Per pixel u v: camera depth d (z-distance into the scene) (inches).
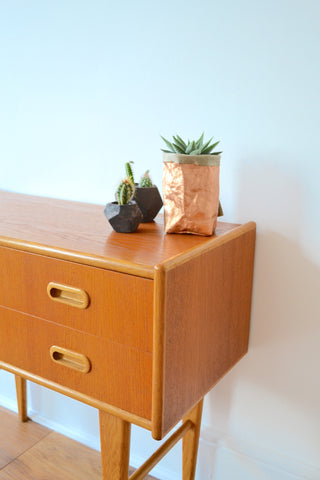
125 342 35.9
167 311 33.3
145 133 51.6
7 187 64.1
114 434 39.0
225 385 52.7
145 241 39.3
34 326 40.9
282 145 44.5
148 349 34.9
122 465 39.7
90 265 36.0
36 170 60.7
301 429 49.4
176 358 35.5
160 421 34.8
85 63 53.7
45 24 55.3
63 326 39.0
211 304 39.9
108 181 55.4
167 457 57.3
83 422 63.5
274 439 51.1
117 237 40.7
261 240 47.4
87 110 54.9
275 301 48.0
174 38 47.8
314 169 43.5
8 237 40.3
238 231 43.1
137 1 49.0
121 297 35.1
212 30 45.6
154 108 50.5
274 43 42.9
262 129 45.1
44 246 38.0
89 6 51.9
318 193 43.8
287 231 45.9
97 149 55.3
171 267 32.9
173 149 41.4
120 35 50.8
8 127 61.7
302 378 48.3
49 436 64.6
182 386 37.1
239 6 43.9
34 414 67.8
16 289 40.9
